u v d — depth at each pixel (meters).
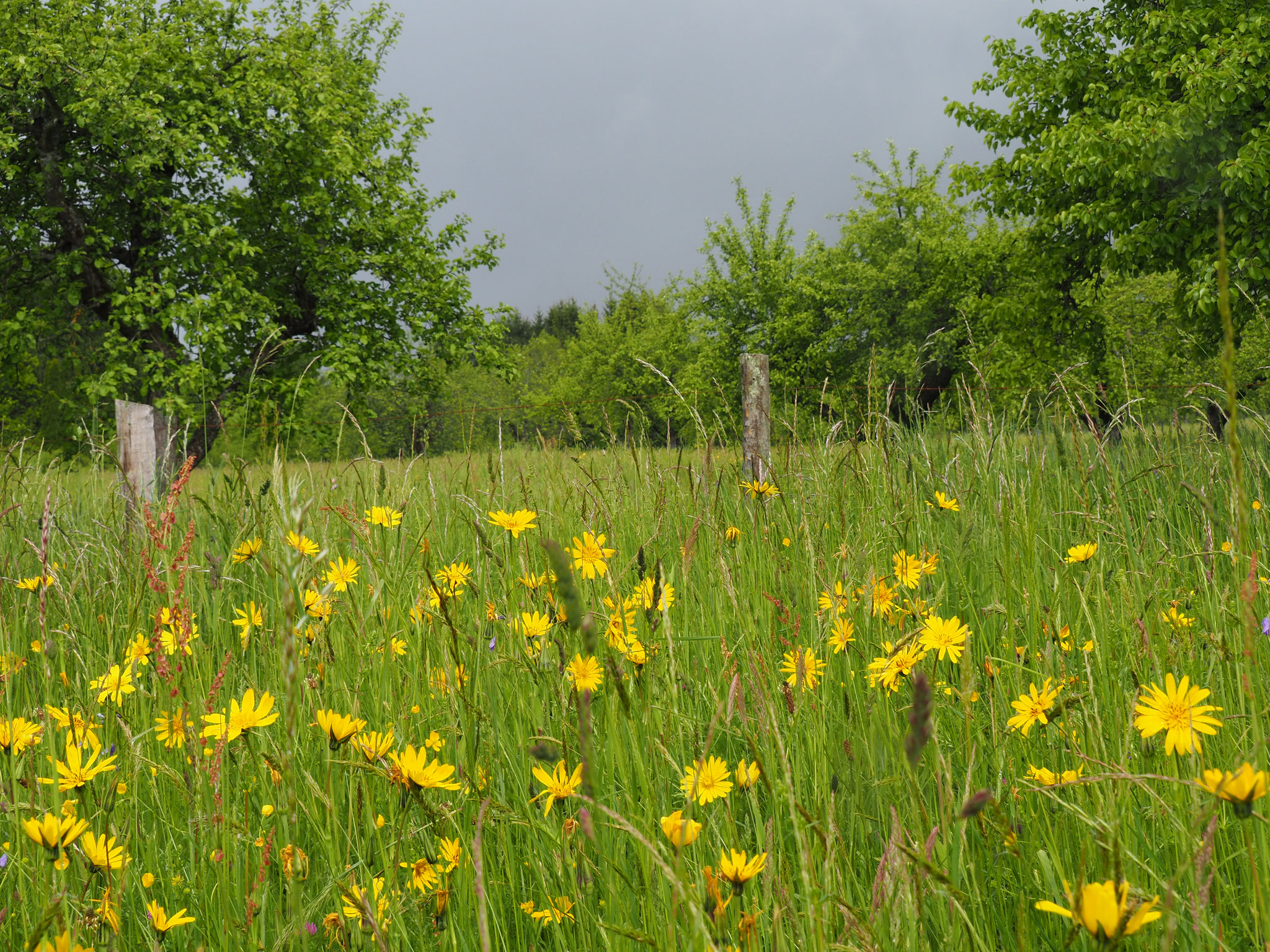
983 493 3.16
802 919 1.02
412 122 22.59
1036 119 14.06
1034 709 1.41
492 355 21.45
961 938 1.06
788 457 3.68
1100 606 1.77
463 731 1.56
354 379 17.69
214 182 17.73
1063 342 14.31
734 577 2.39
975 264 24.28
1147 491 3.54
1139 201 11.21
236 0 19.11
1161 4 12.58
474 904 1.30
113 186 16.64
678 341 41.69
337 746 1.26
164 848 1.58
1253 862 0.99
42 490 4.66
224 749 1.42
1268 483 3.32
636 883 1.27
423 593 2.00
